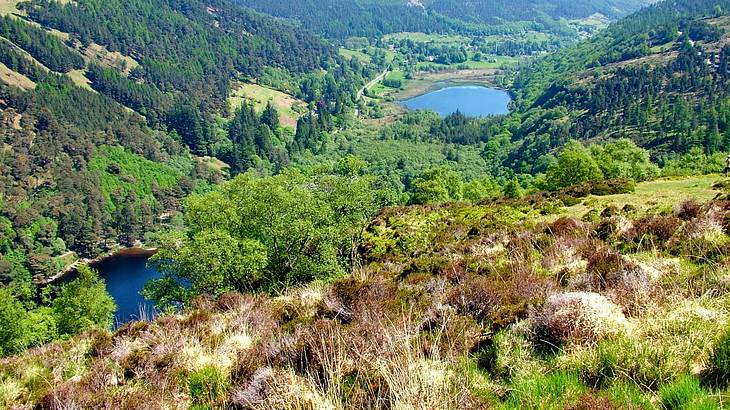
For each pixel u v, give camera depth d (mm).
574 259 9758
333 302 9117
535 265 9852
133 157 157500
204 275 23578
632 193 24734
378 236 24484
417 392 4793
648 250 10172
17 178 128000
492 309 7242
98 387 7309
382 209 33125
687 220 12141
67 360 9430
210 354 7918
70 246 107625
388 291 9398
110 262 105562
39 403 7035
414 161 157750
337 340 6465
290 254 25750
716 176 30281
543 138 156500
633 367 4734
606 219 13719
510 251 11828
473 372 5430
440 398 4727
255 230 27781
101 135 161250
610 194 25406
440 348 6102
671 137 136625
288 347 6922
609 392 4508
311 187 33000
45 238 106188
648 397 4344
